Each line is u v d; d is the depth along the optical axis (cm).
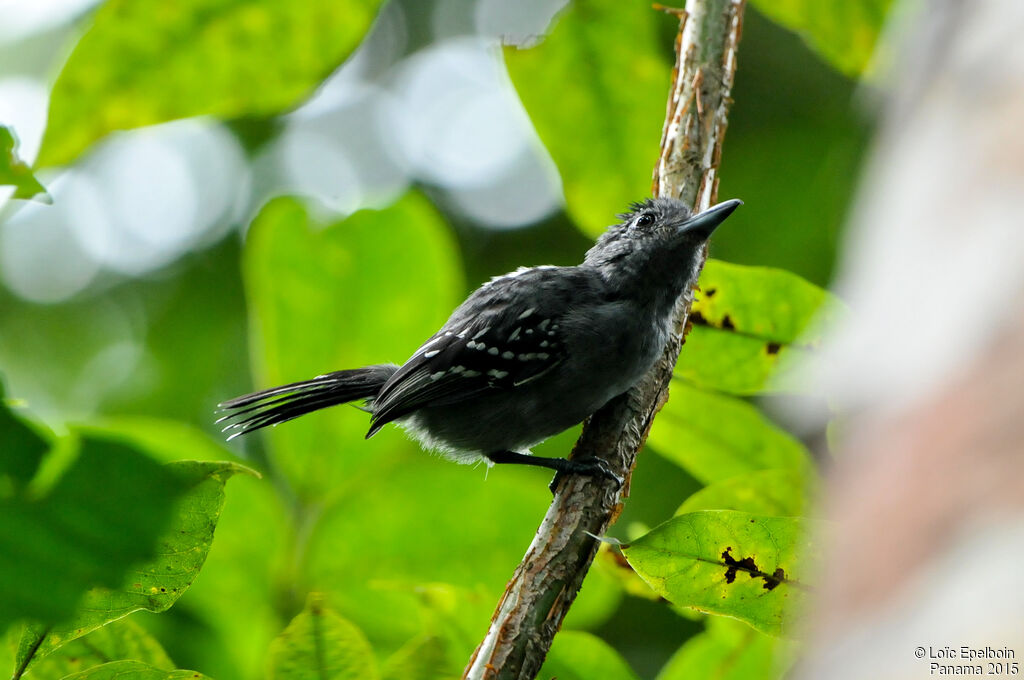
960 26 248
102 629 666
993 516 179
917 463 197
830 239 1461
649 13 755
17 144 446
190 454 686
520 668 622
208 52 654
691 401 819
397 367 1091
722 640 757
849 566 201
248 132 1800
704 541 600
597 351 1005
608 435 798
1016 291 198
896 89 270
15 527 334
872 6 777
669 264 1008
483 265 1766
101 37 643
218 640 759
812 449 712
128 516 336
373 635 777
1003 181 214
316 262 718
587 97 783
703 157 823
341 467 709
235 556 704
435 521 699
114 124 665
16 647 614
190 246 1728
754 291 777
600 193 820
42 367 1644
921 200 234
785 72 1585
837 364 246
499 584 702
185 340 1662
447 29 1809
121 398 1602
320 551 698
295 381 720
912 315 219
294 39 662
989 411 189
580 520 695
